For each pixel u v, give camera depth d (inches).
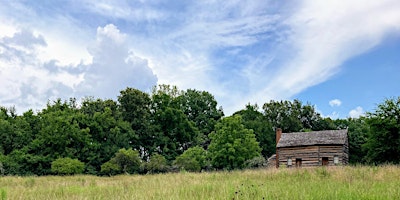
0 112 2479.1
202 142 2896.2
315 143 1817.2
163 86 3267.7
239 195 440.5
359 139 2738.7
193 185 582.6
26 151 2143.2
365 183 573.3
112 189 591.2
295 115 3412.9
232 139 1971.0
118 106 2805.1
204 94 3472.0
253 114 3336.6
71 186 689.0
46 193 571.2
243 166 1914.4
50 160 2103.8
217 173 915.4
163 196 448.8
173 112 2861.7
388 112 1419.8
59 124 2162.9
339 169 818.2
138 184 671.8
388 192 442.3
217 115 3437.5
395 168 796.6
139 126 2728.8
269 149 3009.4
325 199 408.5
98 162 2267.5
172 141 2800.2
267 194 439.2
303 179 701.9
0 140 2210.9
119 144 2418.8
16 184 798.5
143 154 2711.6
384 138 1409.9
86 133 2255.2
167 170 1846.7
